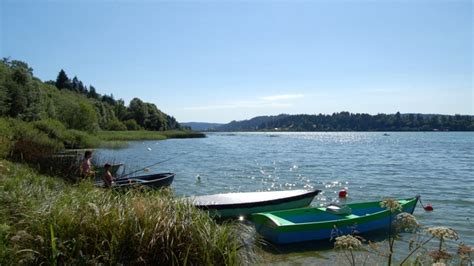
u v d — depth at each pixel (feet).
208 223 20.98
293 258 29.50
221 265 19.22
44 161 56.03
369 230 36.09
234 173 84.94
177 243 18.93
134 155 128.47
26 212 20.10
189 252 18.88
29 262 16.72
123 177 61.46
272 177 79.25
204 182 71.51
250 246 25.95
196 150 162.81
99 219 19.02
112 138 223.51
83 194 25.11
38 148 64.34
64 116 182.09
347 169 93.86
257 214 34.35
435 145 209.26
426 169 94.17
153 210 20.66
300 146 203.92
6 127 83.30
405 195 59.36
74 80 458.50
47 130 121.19
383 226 37.06
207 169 92.32
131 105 356.38
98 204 21.26
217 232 20.72
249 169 92.68
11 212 20.57
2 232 17.88
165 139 264.72
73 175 53.31
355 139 317.01
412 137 356.38
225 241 20.26
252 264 23.89
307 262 28.63
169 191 28.48
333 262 28.66
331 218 36.73
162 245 18.61
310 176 81.15
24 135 86.79
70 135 134.31
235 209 40.11
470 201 54.03
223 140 288.51
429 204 51.49
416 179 76.95
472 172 88.07
